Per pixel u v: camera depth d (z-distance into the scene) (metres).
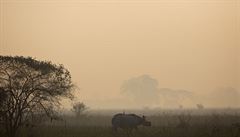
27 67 65.62
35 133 70.06
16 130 66.88
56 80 67.25
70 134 71.06
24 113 67.19
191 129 77.50
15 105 65.44
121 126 75.62
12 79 65.38
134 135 71.19
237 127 78.06
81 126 90.31
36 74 66.00
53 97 67.81
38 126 79.75
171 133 71.06
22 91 65.44
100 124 104.44
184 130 76.06
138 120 76.06
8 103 65.12
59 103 68.38
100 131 76.25
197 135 67.94
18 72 65.56
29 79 65.81
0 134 65.50
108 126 88.81
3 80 65.38
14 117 68.06
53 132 73.19
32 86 65.88
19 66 65.62
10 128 65.12
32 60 66.19
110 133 73.62
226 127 79.88
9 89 65.12
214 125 82.31
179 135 68.44
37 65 65.88
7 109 65.56
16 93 65.62
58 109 69.31
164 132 72.62
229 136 67.12
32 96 66.56
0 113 65.06
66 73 68.25
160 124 101.81
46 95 67.00
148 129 80.31
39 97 66.50
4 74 65.56
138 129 81.00
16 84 65.31
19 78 65.44
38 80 66.38
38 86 66.38
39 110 67.12
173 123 101.31
